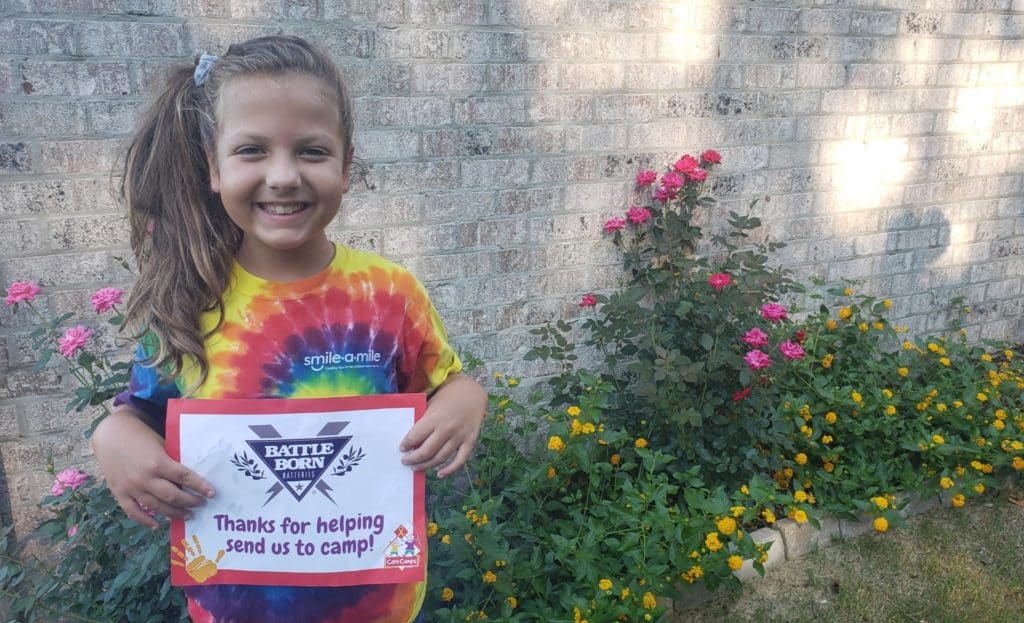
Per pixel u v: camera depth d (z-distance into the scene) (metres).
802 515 2.79
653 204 3.45
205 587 1.33
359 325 1.32
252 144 1.16
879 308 3.92
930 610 2.62
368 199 2.83
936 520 3.17
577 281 3.37
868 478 3.12
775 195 3.75
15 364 2.42
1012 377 3.88
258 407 1.25
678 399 2.96
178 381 1.29
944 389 3.68
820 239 3.95
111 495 2.13
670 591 2.41
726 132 3.53
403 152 2.85
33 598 2.08
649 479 2.61
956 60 4.04
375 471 1.30
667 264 3.48
